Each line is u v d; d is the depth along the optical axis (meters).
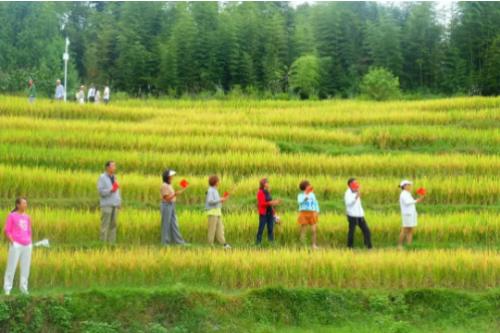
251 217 20.62
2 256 16.19
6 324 13.93
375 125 36.28
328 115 37.69
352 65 73.56
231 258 16.61
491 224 20.73
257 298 15.48
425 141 31.92
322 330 14.89
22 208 14.95
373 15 93.00
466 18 70.88
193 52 68.25
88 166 25.92
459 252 17.48
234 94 64.38
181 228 20.05
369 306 15.69
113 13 89.25
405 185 19.78
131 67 69.31
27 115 36.19
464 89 68.31
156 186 23.39
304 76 66.56
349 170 26.64
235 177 26.02
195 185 23.61
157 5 79.44
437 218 21.08
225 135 31.81
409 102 46.06
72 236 19.48
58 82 41.25
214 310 15.07
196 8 77.38
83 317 14.45
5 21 77.81
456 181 24.62
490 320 15.52
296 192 24.12
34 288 15.84
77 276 16.11
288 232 20.41
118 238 19.66
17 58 75.38
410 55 72.75
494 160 27.11
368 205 23.48
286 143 30.56
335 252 17.27
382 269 16.78
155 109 40.84
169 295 15.04
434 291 16.02
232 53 68.44
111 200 19.02
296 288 15.82
